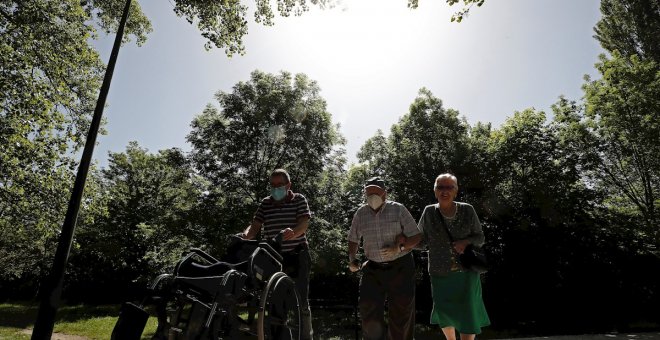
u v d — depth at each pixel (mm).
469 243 3818
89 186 15281
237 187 20547
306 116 21703
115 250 34531
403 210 3996
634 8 24766
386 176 23562
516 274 19297
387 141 25188
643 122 16344
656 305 18094
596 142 18516
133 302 2904
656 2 24438
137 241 34250
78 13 13992
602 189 19594
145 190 36969
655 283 18188
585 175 19500
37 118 12750
